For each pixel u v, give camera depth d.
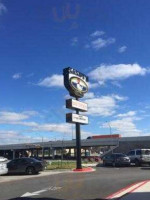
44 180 25.53
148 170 35.06
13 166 32.69
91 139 109.31
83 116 40.28
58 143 120.56
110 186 20.55
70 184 22.14
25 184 23.06
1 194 18.36
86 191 18.64
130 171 33.78
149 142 88.75
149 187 18.58
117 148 91.69
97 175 29.02
